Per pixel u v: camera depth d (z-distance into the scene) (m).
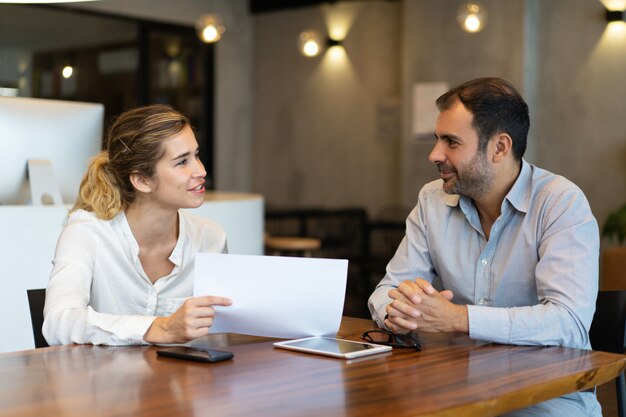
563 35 7.42
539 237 2.12
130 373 1.61
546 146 7.56
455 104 2.08
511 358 1.78
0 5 7.71
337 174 9.16
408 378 1.58
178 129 2.11
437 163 2.14
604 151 7.23
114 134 2.15
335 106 9.15
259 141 9.87
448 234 2.28
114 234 2.17
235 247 4.17
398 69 8.61
